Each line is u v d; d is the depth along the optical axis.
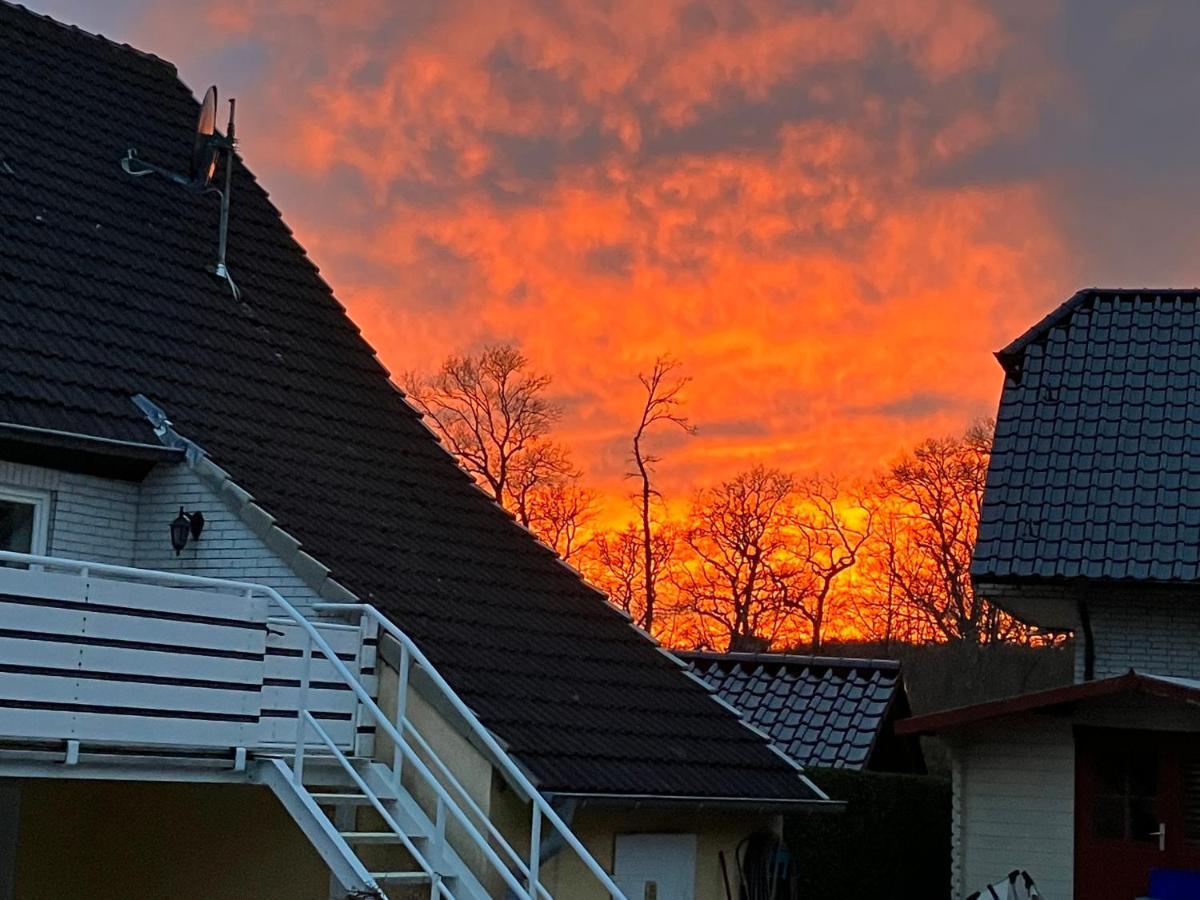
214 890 14.24
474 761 13.14
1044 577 21.38
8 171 16.50
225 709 12.11
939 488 52.41
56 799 15.27
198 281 17.34
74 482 14.42
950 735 19.64
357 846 12.58
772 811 15.82
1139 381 23.61
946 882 23.44
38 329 14.87
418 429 18.30
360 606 13.34
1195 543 21.41
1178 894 16.84
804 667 26.41
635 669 16.64
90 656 11.32
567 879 14.15
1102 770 19.14
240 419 15.82
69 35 19.14
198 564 14.48
